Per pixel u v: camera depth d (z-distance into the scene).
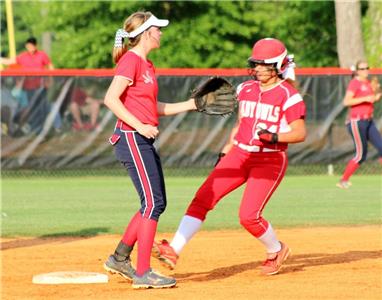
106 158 50.28
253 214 21.59
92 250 26.92
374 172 53.00
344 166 52.00
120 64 20.02
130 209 37.38
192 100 21.36
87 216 35.03
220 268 23.70
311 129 51.34
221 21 73.50
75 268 23.83
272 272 22.36
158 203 20.36
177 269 23.61
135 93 20.05
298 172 51.94
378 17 64.62
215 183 21.53
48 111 49.75
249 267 23.81
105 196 42.28
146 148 20.16
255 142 21.33
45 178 50.47
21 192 43.94
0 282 21.62
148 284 20.45
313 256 25.59
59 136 49.94
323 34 79.94
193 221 21.38
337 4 61.16
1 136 49.72
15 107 49.53
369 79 51.19
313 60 79.38
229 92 21.30
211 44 72.94
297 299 19.20
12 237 29.77
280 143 21.34
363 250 26.72
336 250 26.73
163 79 49.66
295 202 39.66
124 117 19.70
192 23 73.31
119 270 21.14
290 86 21.22
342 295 19.67
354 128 43.75
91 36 75.62
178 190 44.25
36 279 21.55
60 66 81.00
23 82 49.47
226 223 33.19
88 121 50.00
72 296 19.72
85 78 49.84
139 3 72.12
